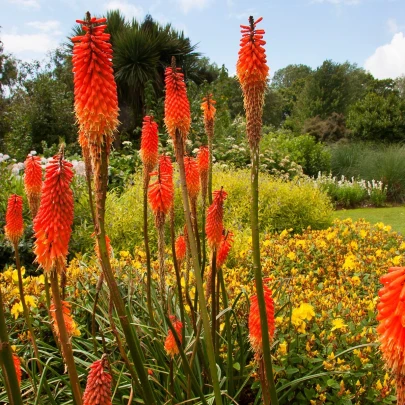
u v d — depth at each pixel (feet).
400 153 49.90
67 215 5.24
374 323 11.59
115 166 33.78
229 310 8.13
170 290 12.12
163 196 8.25
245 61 5.79
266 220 26.76
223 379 9.15
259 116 5.88
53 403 8.02
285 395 9.18
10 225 8.14
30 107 43.65
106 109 5.12
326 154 52.13
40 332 11.15
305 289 14.24
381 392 8.95
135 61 48.32
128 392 9.00
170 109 6.84
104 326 11.09
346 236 20.21
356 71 139.85
